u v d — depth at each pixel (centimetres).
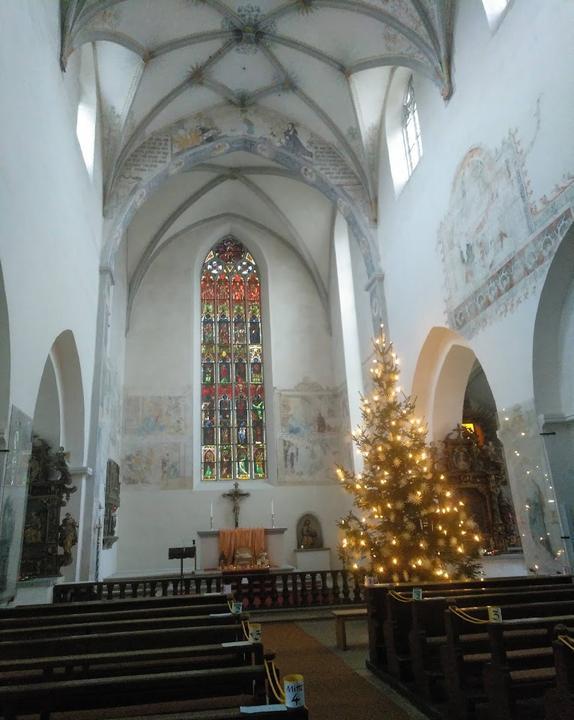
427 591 704
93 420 1495
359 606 1312
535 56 950
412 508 1130
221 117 1828
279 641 996
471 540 1132
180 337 2302
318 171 1819
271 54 1642
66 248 1221
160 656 419
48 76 1074
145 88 1633
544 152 927
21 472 942
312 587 1352
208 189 2258
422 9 1296
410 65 1418
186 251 2428
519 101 998
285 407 2278
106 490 1703
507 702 462
